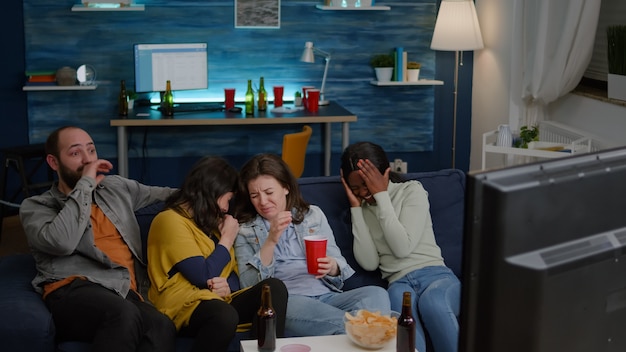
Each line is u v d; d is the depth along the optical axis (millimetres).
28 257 3232
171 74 6176
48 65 6199
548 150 4918
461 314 1025
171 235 2922
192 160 6531
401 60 6434
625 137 4625
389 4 6527
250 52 6445
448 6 6133
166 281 2924
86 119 6316
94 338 2658
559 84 5109
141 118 5695
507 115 6004
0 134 6223
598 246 1079
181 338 2871
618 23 5020
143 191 3189
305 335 2873
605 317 1092
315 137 6668
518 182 1016
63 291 2818
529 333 1026
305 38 6484
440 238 3430
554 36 5137
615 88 4668
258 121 5734
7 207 6215
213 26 6359
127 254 3027
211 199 2986
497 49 6180
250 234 3074
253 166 3047
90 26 6195
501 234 1000
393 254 3225
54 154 3010
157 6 6254
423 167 6875
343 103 6648
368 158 3191
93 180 2947
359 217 3252
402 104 6723
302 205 3156
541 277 1017
